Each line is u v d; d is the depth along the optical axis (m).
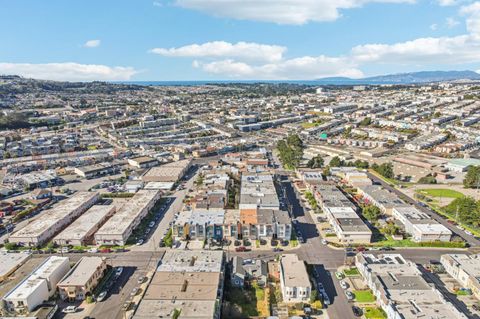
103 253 117.25
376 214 139.50
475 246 120.75
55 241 122.25
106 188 186.38
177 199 168.12
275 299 92.88
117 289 97.06
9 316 83.94
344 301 91.56
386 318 84.38
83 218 139.00
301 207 157.50
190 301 81.50
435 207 154.75
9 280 93.75
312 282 98.88
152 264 110.19
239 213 136.50
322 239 126.38
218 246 122.38
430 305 83.44
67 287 91.62
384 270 99.00
